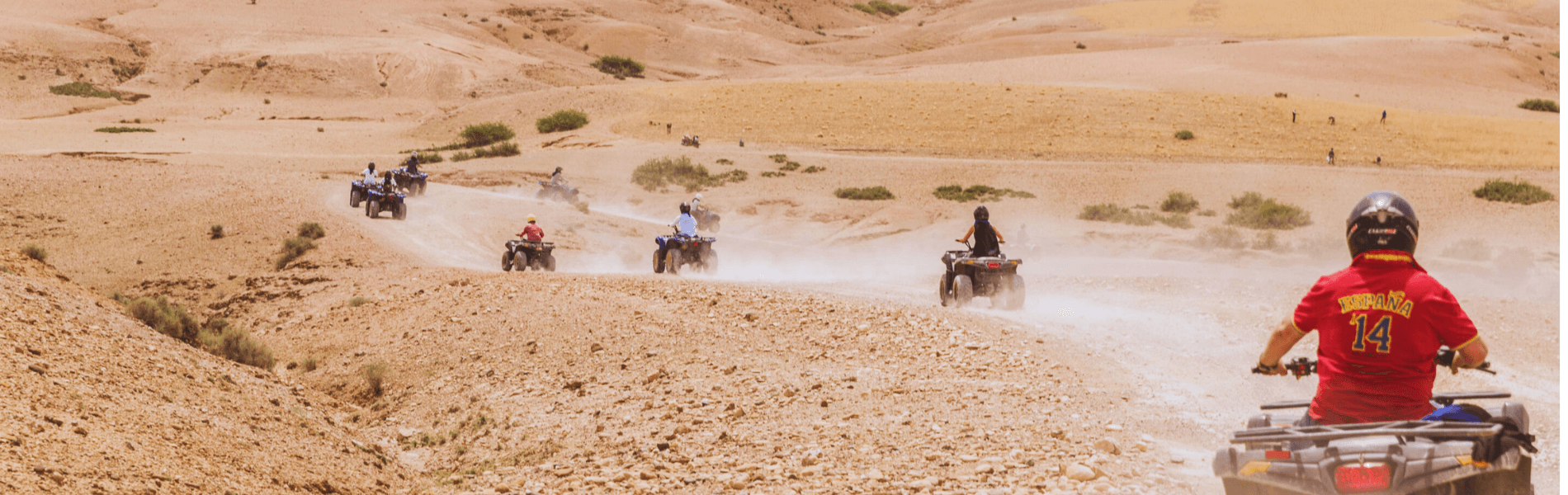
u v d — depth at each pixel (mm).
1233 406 7656
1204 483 5500
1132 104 85188
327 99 131250
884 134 77688
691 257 21641
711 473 6648
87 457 5629
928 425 7363
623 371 11055
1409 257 3152
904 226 42500
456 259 27016
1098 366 9266
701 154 66375
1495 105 106188
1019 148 72000
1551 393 8148
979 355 9922
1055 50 198125
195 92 131375
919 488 5699
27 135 86938
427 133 91438
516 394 11016
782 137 77562
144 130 94562
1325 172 59125
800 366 10328
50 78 127812
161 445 6551
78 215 31797
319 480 7082
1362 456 3049
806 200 49406
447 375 12430
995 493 5453
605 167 61406
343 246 26719
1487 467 2930
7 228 30297
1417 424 3033
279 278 23312
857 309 12789
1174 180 56062
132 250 28031
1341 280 3223
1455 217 44188
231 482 6238
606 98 95188
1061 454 6277
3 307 8969
